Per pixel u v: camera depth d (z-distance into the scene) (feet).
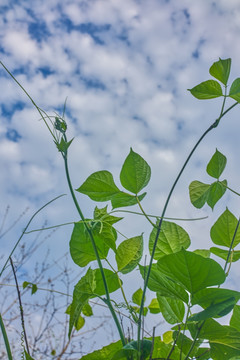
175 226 2.50
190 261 2.14
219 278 2.15
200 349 2.38
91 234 2.45
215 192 2.76
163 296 2.44
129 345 2.20
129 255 2.56
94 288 2.43
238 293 2.15
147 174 2.54
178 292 2.30
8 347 2.22
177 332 2.35
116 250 2.55
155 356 2.37
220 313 2.16
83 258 2.62
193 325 2.23
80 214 2.47
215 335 2.22
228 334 2.21
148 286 2.39
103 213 2.57
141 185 2.53
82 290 2.42
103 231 2.54
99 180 2.53
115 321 2.33
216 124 2.40
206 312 2.13
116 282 2.57
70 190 2.48
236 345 2.23
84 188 2.52
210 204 2.78
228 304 2.15
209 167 2.74
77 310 2.44
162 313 2.46
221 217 2.69
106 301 2.40
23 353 2.39
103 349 2.44
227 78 2.48
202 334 2.23
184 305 2.42
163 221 2.51
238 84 2.45
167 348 2.38
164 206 2.38
